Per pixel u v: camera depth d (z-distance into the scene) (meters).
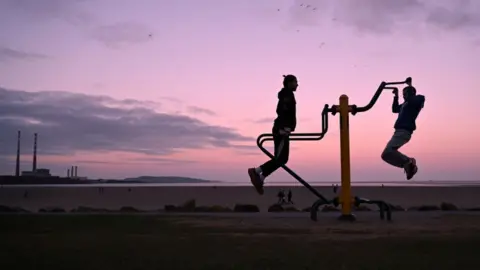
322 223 8.09
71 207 33.25
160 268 4.46
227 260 4.77
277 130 8.29
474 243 5.59
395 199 48.62
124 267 4.50
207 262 4.69
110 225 8.02
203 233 6.83
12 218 9.37
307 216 9.84
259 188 8.29
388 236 6.20
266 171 8.28
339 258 4.82
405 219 8.74
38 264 4.63
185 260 4.79
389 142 8.97
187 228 7.49
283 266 4.50
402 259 4.75
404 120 8.85
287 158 8.38
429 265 4.48
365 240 5.86
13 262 4.73
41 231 7.29
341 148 8.87
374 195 66.06
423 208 15.05
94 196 69.19
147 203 41.50
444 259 4.74
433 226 7.45
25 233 7.03
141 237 6.39
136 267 4.50
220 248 5.43
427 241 5.73
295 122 8.34
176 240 6.05
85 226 7.89
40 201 48.06
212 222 8.44
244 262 4.68
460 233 6.50
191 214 11.08
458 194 72.75
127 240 6.09
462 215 9.67
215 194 78.75
